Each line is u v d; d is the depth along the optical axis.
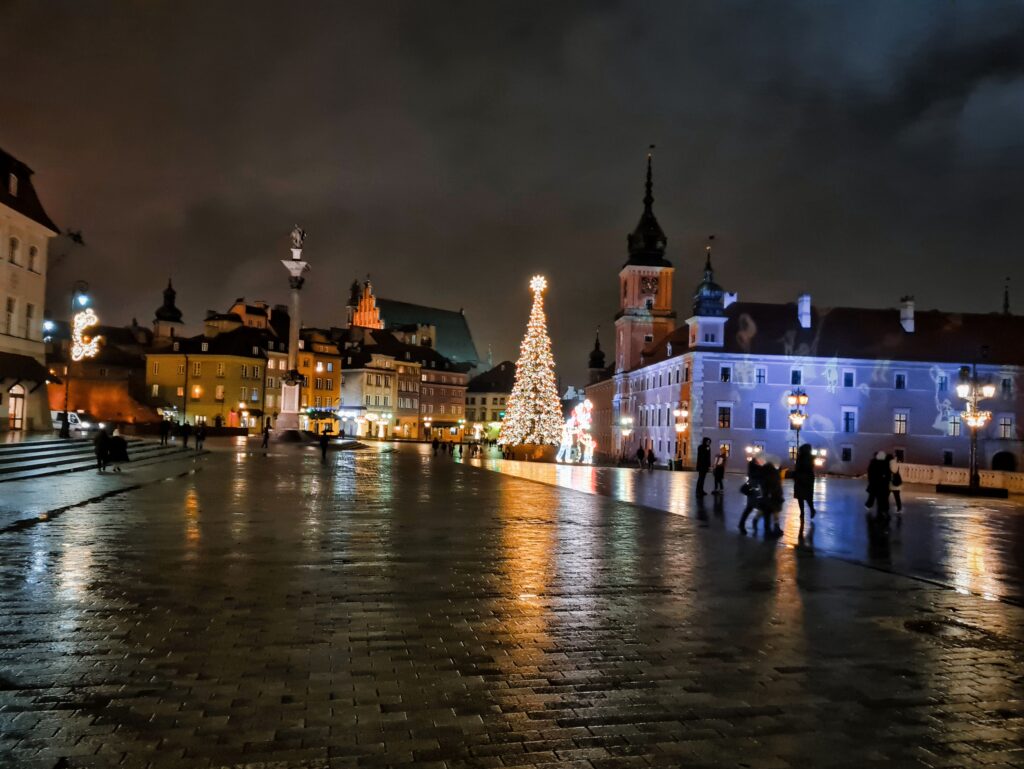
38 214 51.75
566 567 13.15
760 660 8.12
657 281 108.44
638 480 42.22
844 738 6.21
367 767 5.46
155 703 6.53
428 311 188.50
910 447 77.44
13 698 6.60
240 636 8.49
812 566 13.97
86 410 99.12
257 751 5.66
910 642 8.94
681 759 5.74
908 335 80.94
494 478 38.16
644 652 8.29
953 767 5.75
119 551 13.49
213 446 63.06
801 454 19.00
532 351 78.38
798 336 79.56
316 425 101.81
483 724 6.26
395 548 14.59
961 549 16.84
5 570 11.73
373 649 8.14
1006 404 78.38
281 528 16.92
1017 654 8.55
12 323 48.78
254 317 121.56
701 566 13.65
